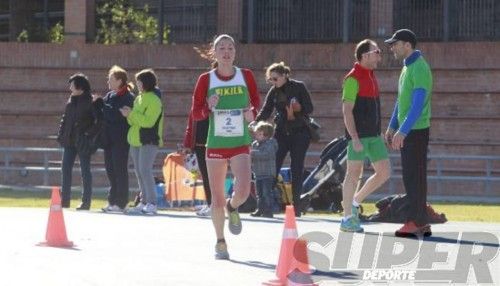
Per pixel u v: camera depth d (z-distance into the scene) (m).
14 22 59.66
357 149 23.22
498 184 49.22
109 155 31.39
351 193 23.66
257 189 29.67
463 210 37.25
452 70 51.88
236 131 19.05
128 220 27.89
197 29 56.16
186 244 22.08
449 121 51.69
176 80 54.16
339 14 54.16
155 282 16.91
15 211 30.80
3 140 54.81
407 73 22.53
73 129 31.92
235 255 20.27
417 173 22.81
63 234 21.70
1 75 55.53
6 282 16.83
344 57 52.72
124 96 31.11
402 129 22.28
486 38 52.94
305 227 25.69
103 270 18.17
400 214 27.84
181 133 53.53
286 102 29.55
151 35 56.41
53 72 55.19
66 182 32.66
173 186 33.84
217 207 19.48
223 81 19.00
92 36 56.75
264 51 53.28
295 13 54.56
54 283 16.77
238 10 54.72
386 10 52.53
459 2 53.12
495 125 51.22
